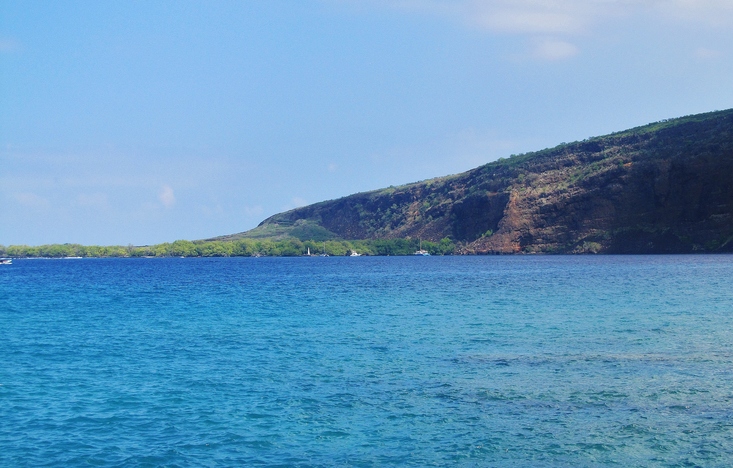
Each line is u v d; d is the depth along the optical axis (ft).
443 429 69.67
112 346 122.42
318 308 187.62
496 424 70.79
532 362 99.19
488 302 192.75
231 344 122.42
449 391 83.56
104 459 63.41
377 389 85.56
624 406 75.61
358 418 73.82
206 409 78.23
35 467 61.72
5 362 107.24
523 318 150.30
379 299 214.48
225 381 91.50
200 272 485.97
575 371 92.32
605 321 140.97
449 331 133.08
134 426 72.59
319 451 64.54
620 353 104.27
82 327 152.05
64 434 70.28
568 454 62.64
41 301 231.30
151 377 94.89
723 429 67.77
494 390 83.46
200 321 160.25
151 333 139.64
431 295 225.56
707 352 103.19
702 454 61.98
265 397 82.79
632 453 62.54
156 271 524.52
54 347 122.11
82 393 86.38
